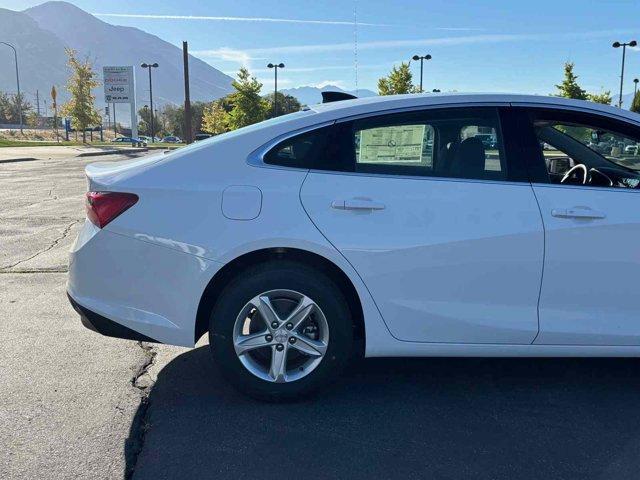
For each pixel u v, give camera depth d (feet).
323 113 11.46
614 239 11.02
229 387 12.29
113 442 10.11
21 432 10.36
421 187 11.01
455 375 13.05
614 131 11.79
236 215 10.82
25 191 48.03
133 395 11.85
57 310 17.21
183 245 10.86
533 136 11.44
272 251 11.06
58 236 28.76
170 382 12.51
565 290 11.13
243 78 124.98
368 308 11.02
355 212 10.84
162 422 10.83
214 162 11.17
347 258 10.82
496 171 11.24
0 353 13.89
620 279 11.15
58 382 12.39
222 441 10.21
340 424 10.84
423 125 11.38
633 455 9.85
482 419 11.06
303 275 10.94
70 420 10.81
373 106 11.46
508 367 13.48
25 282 20.33
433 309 11.05
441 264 10.91
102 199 11.16
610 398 11.94
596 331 11.25
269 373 11.35
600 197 11.10
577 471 9.39
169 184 11.01
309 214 10.82
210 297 11.55
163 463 9.52
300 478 9.16
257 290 10.92
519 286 11.06
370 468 9.45
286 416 11.10
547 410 11.43
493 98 11.63
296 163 11.14
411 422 10.93
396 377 12.92
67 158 97.76
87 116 183.42
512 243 10.91
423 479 9.16
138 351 14.16
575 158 12.42
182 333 11.09
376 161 11.23
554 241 10.95
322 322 11.14
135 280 11.06
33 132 236.84
